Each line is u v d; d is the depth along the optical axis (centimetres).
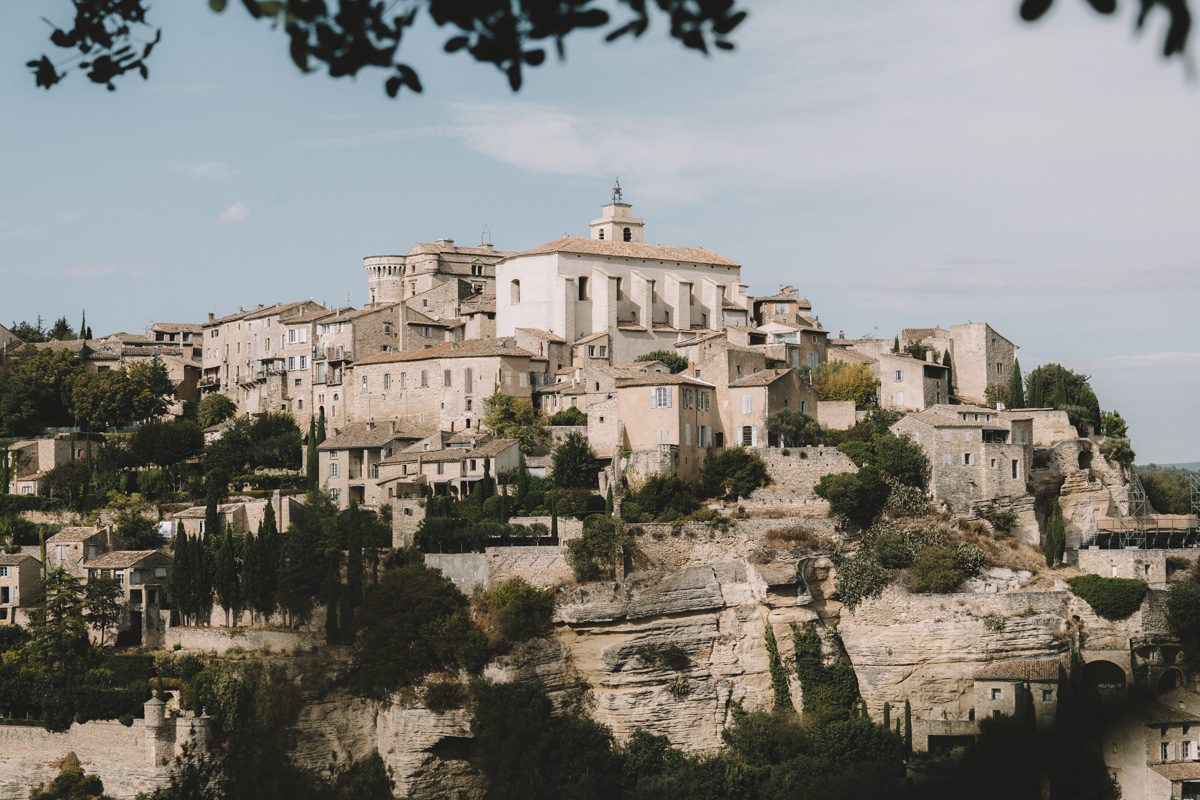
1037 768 14450
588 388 19325
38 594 17750
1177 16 1877
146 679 16100
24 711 16188
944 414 18312
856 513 16938
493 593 16100
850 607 16512
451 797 15625
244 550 16650
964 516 17375
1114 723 14538
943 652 16125
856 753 15025
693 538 16612
